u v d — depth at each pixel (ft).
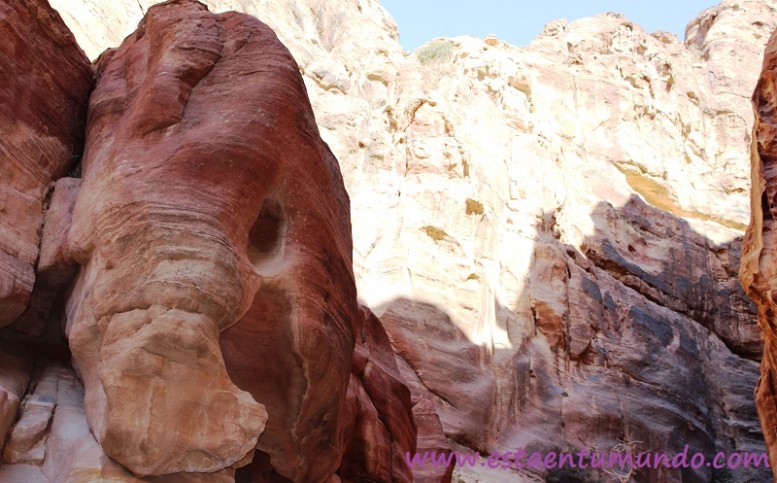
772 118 33.60
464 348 65.82
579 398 71.92
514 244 79.00
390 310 64.54
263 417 20.63
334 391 24.47
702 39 151.43
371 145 77.66
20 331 24.75
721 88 126.41
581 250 88.43
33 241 24.93
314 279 24.13
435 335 65.05
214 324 20.59
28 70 27.30
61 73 28.89
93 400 21.42
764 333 33.86
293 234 24.43
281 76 25.64
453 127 80.48
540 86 104.99
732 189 110.73
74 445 20.94
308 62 87.20
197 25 27.04
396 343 62.90
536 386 70.08
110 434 19.25
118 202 22.20
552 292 77.56
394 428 33.81
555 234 85.40
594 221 92.02
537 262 79.25
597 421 71.10
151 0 67.21
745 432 84.43
